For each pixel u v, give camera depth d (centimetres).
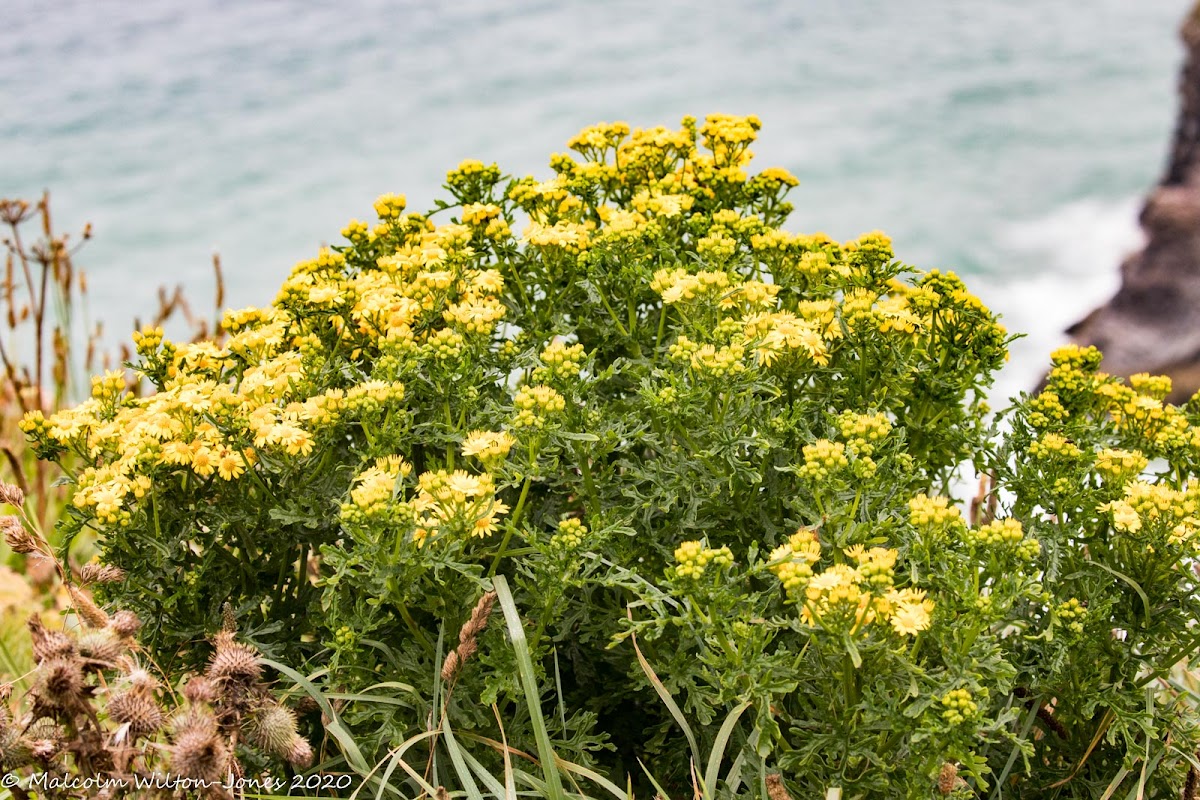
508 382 379
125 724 270
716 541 358
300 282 381
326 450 345
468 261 389
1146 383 379
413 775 300
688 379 343
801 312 366
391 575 302
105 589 332
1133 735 344
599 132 448
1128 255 1284
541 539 330
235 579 359
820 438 357
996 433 374
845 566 279
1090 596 333
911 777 286
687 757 353
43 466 646
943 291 379
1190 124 1345
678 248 416
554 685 353
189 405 334
